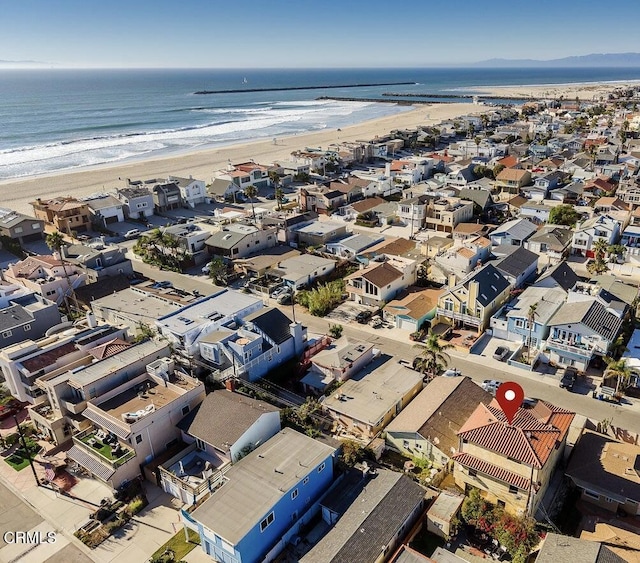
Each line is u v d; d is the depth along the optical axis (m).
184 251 88.94
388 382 51.50
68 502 40.66
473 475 38.44
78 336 54.34
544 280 67.00
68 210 105.06
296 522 36.31
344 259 85.38
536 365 57.06
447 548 35.28
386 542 33.44
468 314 63.66
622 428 46.72
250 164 147.62
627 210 100.31
